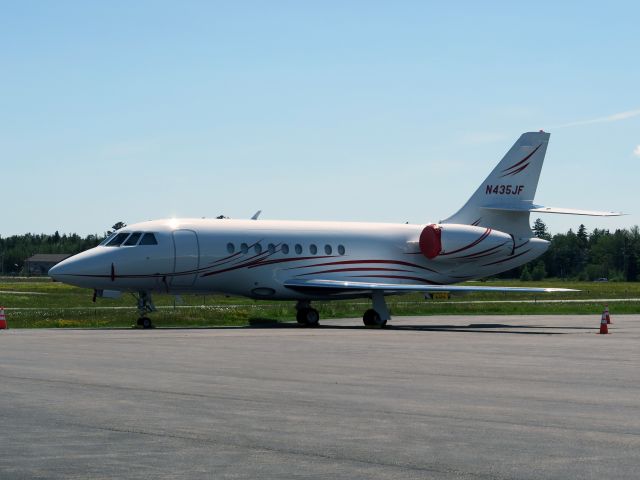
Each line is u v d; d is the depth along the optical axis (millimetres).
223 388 16859
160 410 14156
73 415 13625
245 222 41938
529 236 47875
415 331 37219
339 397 15758
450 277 46406
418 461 10664
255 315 47812
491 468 10336
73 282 38031
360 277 43781
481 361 22938
